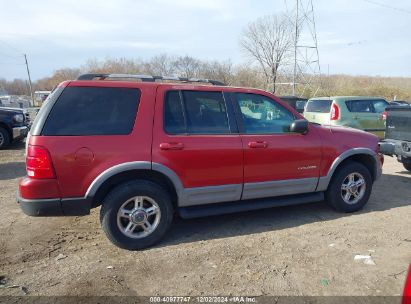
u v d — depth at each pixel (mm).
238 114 4227
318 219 4738
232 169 4102
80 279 3205
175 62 41156
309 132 4602
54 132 3457
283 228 4422
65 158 3443
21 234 4234
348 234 4203
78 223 4598
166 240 4074
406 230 4320
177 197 3928
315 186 4691
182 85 4008
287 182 4469
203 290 3029
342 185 4875
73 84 3611
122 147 3617
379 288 3045
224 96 4203
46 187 3438
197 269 3383
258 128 4324
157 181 3957
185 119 3949
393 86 47188
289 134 4465
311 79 36844
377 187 6359
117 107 3707
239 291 3012
